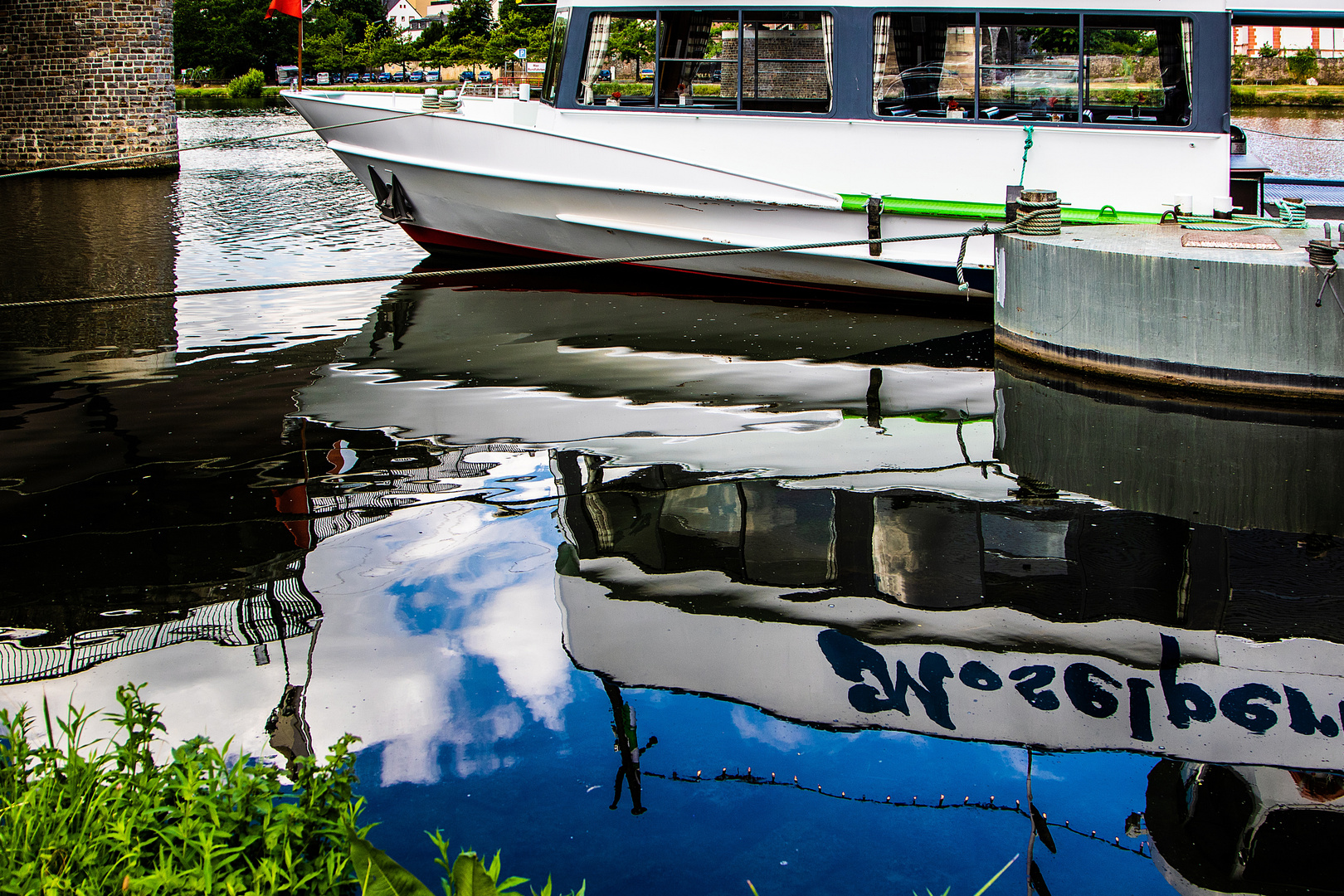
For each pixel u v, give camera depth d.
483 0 70.81
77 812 2.74
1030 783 3.64
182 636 4.58
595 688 4.19
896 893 3.15
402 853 3.29
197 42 82.31
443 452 6.88
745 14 10.73
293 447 6.94
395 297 11.40
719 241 10.93
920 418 7.64
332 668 4.33
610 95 11.20
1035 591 5.01
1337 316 7.64
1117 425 7.53
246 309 10.84
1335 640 4.55
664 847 3.33
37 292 11.45
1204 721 3.97
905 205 10.52
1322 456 6.88
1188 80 10.23
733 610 4.82
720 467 6.65
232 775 2.90
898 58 10.52
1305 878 3.19
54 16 27.06
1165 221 10.02
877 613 4.80
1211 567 5.29
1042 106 10.53
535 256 11.88
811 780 3.66
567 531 5.70
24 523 5.76
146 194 19.94
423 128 11.26
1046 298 8.88
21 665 4.34
